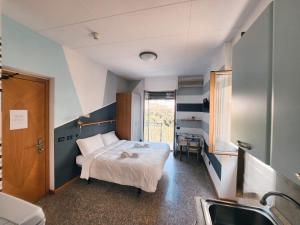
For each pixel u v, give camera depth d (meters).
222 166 2.43
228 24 1.97
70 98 2.88
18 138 2.14
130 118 4.68
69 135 2.89
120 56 3.20
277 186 1.12
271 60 0.69
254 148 0.82
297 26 0.54
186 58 3.29
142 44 2.59
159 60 3.45
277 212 1.05
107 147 3.51
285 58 0.59
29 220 0.91
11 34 1.87
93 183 2.96
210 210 1.12
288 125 0.57
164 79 5.23
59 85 2.62
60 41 2.49
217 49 2.80
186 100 5.09
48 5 1.62
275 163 0.65
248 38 0.90
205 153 4.09
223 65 2.55
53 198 2.47
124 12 1.73
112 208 2.25
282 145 0.60
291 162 0.56
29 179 2.29
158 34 2.25
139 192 2.58
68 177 2.89
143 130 5.60
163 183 3.08
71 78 2.88
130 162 2.64
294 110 0.55
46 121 2.54
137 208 2.26
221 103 2.27
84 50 2.87
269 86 0.70
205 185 3.02
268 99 0.70
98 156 2.90
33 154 2.35
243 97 0.96
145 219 2.04
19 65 1.97
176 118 5.15
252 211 1.09
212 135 2.29
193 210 2.24
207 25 1.99
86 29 2.12
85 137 3.36
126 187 2.84
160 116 5.60
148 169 2.51
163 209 2.25
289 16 0.58
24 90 2.20
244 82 0.95
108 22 1.94
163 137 5.62
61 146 2.72
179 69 4.21
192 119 4.90
